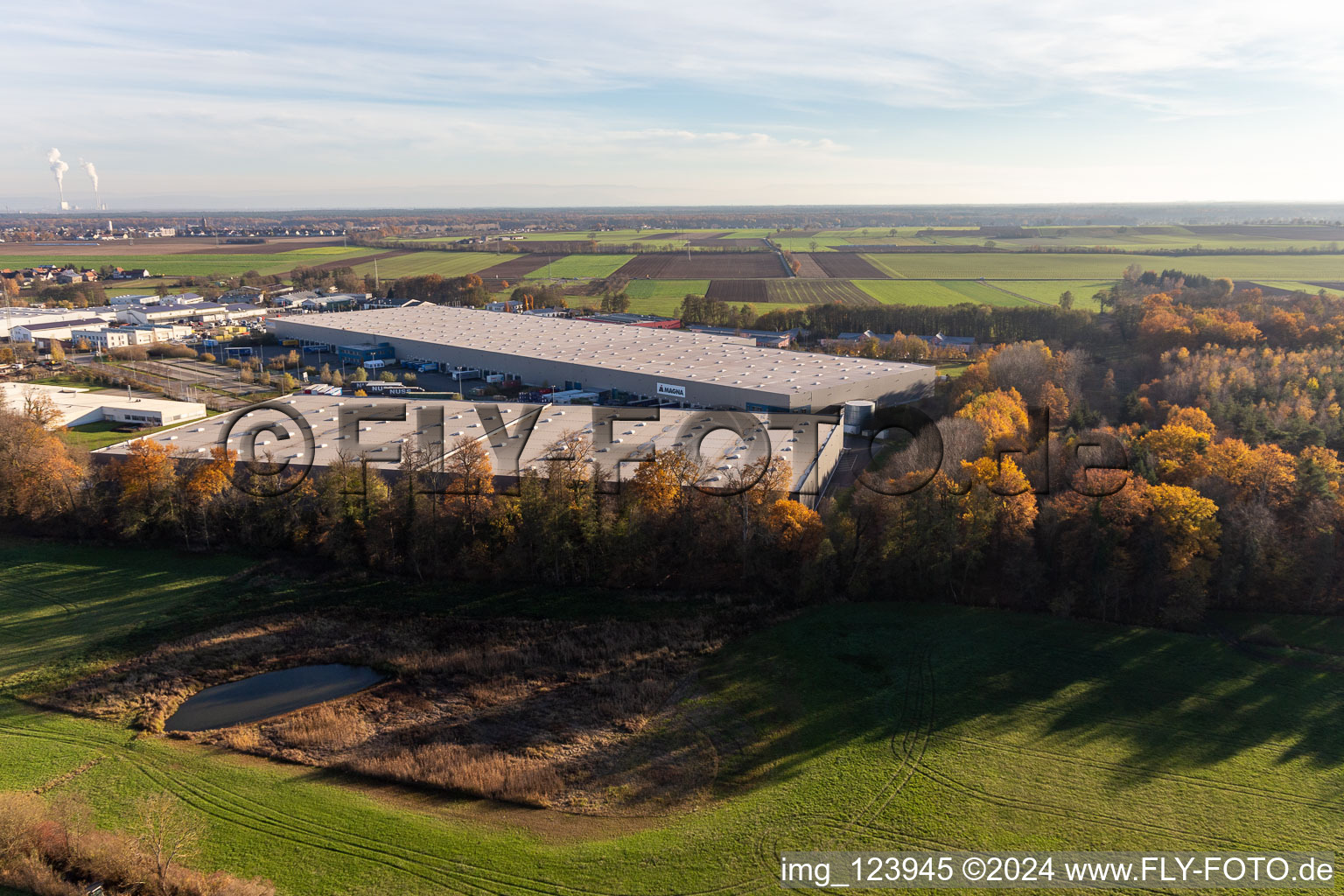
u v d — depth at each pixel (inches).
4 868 1871.3
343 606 3294.8
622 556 3378.4
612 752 2480.3
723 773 2378.2
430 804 2245.3
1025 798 2249.0
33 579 3454.7
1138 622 3147.1
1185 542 3115.2
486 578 3484.3
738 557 3390.7
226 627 3139.8
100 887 1840.6
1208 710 2620.6
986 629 3097.9
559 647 3024.1
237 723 2613.2
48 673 2827.3
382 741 2527.1
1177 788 2285.9
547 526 3380.9
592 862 2003.0
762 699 2723.9
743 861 2012.8
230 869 1962.4
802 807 2210.9
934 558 3284.9
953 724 2568.9
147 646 3006.9
